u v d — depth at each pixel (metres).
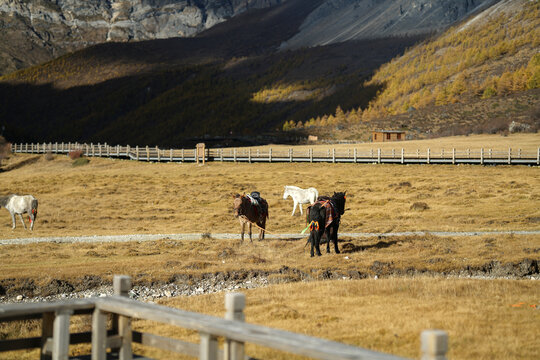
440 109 178.50
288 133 183.25
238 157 76.56
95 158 87.31
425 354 4.63
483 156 63.75
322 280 17.75
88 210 41.62
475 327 10.43
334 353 4.79
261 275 18.83
